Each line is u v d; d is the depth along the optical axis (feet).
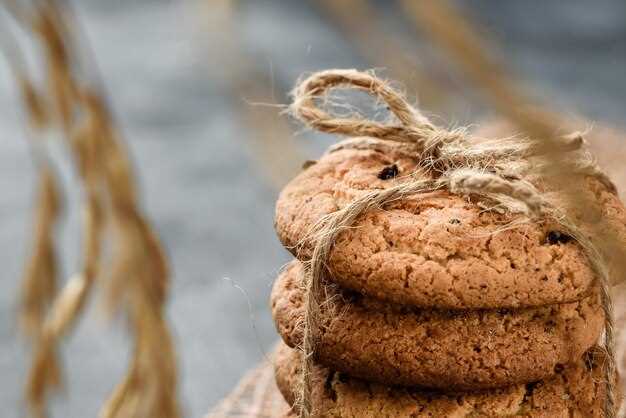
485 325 1.24
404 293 1.22
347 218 1.24
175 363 1.49
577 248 1.23
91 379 2.29
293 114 1.29
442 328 1.24
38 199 1.51
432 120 1.31
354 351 1.25
